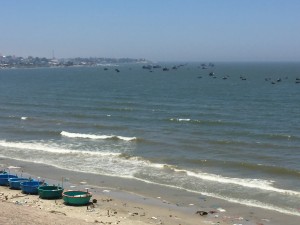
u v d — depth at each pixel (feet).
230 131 156.97
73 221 65.41
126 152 125.49
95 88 369.09
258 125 170.71
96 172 104.68
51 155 123.44
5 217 62.23
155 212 76.18
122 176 100.78
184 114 203.51
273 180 95.96
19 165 112.98
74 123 181.37
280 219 72.59
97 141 142.51
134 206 79.56
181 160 114.62
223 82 435.12
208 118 189.78
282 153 122.72
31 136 154.51
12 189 90.43
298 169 104.17
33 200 81.41
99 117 197.88
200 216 74.18
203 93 310.86
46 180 98.02
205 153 123.13
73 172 104.99
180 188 90.89
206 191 88.69
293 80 451.53
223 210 77.30
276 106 230.68
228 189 89.51
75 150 128.98
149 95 300.61
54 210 74.28
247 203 80.94
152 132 157.38
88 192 84.74
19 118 198.90
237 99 268.62
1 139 149.38
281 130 159.63
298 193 86.07
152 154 122.42
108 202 81.87
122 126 170.81
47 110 226.99
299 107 224.94
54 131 161.89
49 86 401.90
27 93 330.34
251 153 122.52
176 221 71.36
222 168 106.52
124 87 376.48
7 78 574.56
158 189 90.53
